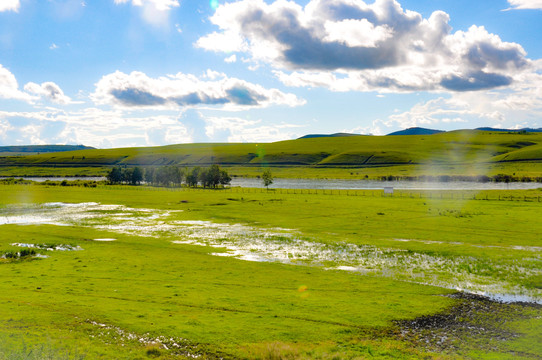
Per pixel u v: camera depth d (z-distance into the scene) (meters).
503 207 89.81
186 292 31.89
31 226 69.88
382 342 23.06
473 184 189.62
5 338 21.33
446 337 24.03
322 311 27.73
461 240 55.06
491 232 60.50
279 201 108.81
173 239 57.97
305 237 58.47
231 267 41.38
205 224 71.88
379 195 129.12
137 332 23.33
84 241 56.50
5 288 32.06
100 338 22.31
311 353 21.03
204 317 26.02
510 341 23.47
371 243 53.75
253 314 26.83
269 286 34.25
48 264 42.34
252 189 165.50
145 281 35.41
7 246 52.38
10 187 168.00
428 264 42.50
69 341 21.58
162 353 20.83
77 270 39.50
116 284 34.12
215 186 189.88
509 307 29.28
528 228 63.38
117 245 53.72
